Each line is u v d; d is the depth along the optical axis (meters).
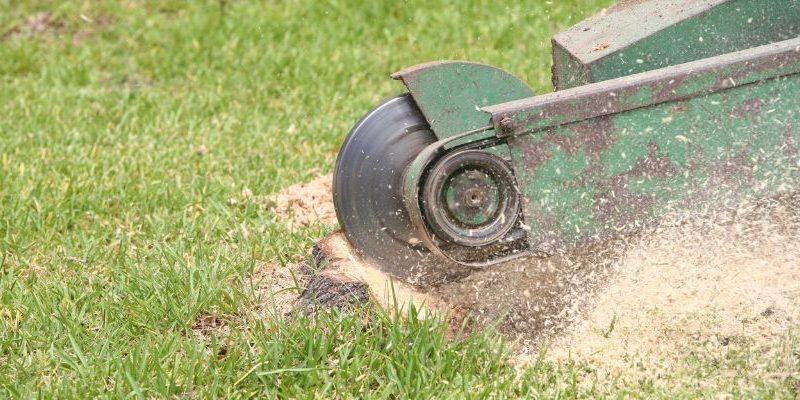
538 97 17.06
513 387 15.88
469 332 17.61
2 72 37.88
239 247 21.34
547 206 16.94
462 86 18.94
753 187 17.45
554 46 19.67
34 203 25.00
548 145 16.78
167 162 27.86
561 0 38.84
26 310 18.98
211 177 26.70
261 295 19.34
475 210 17.03
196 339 18.00
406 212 18.92
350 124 30.44
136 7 43.12
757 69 17.06
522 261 18.06
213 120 31.81
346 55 36.56
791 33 18.38
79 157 28.23
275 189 25.58
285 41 38.38
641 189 17.12
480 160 16.91
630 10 19.73
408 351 16.45
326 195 24.66
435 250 17.36
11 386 16.14
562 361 16.72
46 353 17.52
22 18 42.91
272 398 15.85
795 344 16.20
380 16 40.09
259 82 35.19
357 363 16.16
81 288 20.11
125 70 37.44
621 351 16.70
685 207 17.33
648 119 16.97
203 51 38.31
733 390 15.46
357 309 17.52
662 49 18.19
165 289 19.11
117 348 17.45
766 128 17.28
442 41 37.44
